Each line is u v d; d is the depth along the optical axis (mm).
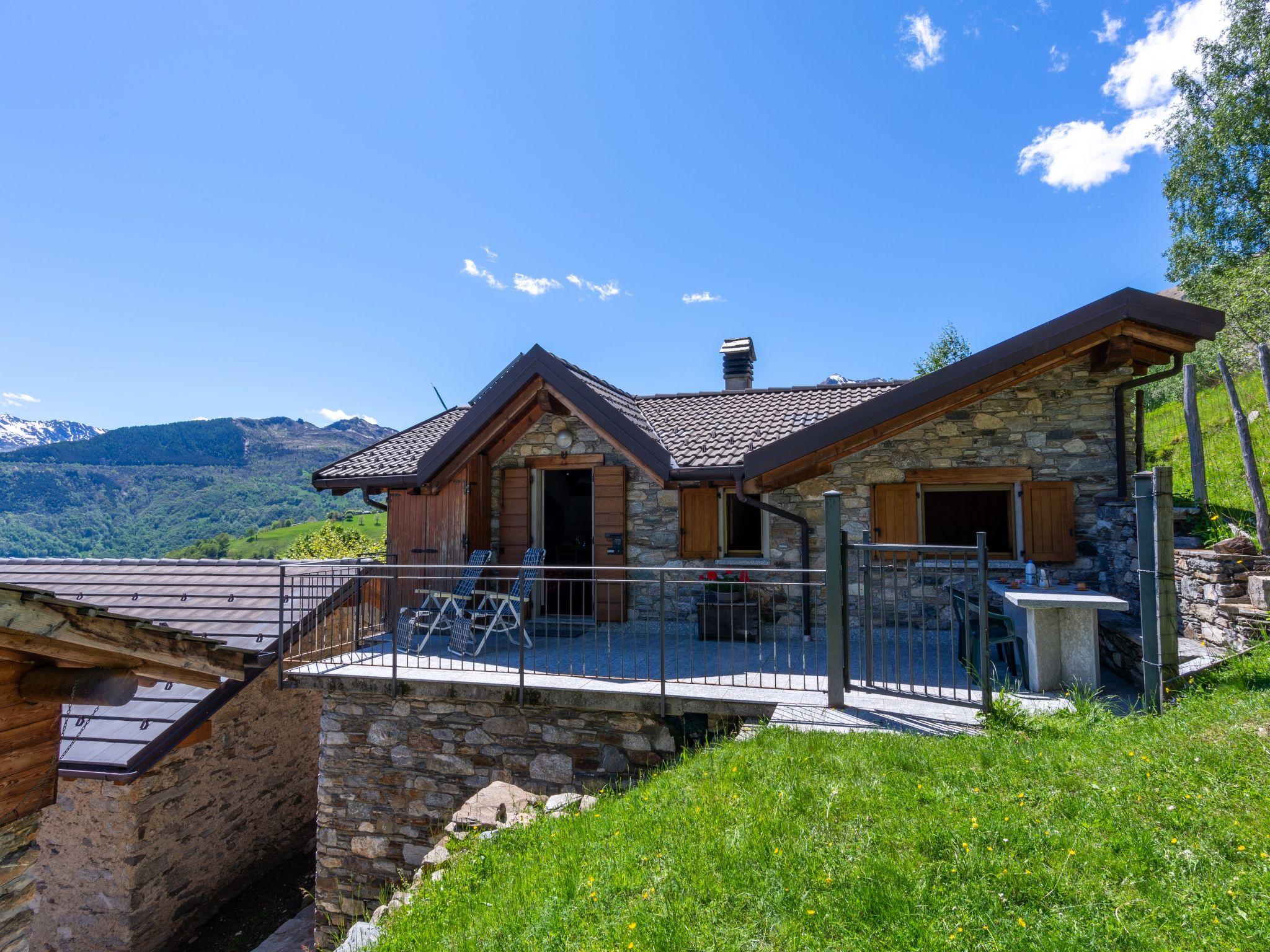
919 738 4469
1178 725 4086
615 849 3523
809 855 3078
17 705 3496
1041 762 3799
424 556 10031
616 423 8789
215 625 9172
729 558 9289
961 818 3229
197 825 8086
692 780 4203
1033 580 6875
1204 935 2338
